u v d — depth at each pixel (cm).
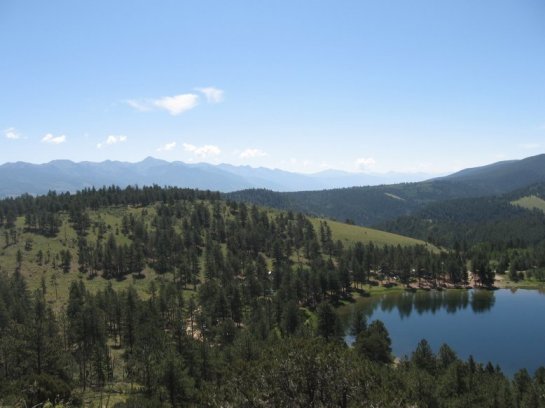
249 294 17750
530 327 16675
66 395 5491
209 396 3597
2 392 4888
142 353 8756
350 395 3158
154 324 10256
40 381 5416
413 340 15162
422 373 6788
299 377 3225
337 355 3384
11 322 10500
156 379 7250
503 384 7794
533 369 12444
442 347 9994
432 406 6222
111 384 8850
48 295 18488
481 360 13188
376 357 10944
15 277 18112
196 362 8312
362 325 13725
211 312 14238
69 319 11600
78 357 9381
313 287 19312
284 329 12988
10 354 7275
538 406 7056
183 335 9438
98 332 10319
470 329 16475
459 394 7712
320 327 12862
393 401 3069
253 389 3250
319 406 3148
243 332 9256
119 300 13375
